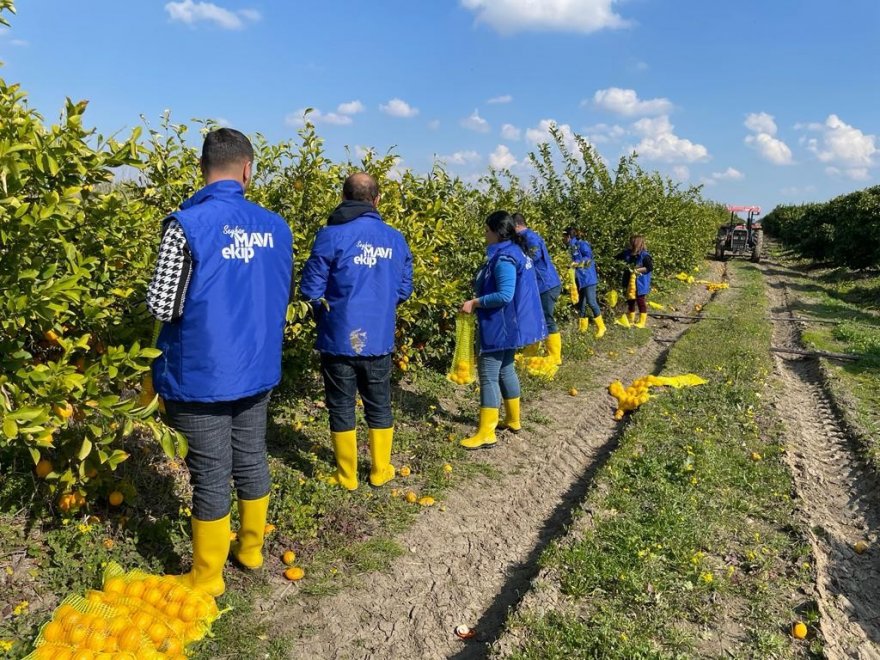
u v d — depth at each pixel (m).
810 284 24.53
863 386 9.05
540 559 4.05
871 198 25.30
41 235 2.83
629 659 3.15
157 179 4.25
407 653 3.35
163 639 2.88
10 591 3.18
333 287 4.32
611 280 14.07
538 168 13.82
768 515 4.80
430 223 7.02
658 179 19.19
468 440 5.89
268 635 3.29
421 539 4.35
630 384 8.88
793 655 3.31
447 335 8.02
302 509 4.23
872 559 4.44
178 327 3.00
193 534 3.29
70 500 3.49
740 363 9.42
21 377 2.82
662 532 4.37
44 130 3.10
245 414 3.36
